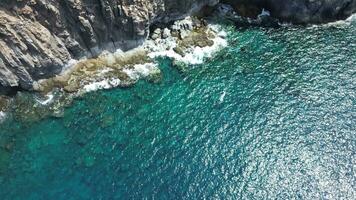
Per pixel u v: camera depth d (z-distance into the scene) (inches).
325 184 2967.5
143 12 3216.0
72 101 3196.4
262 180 2987.2
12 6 2901.1
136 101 3262.8
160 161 3046.3
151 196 2908.5
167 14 3464.6
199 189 2947.8
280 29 3671.3
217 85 3378.4
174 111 3248.0
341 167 3031.5
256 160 3063.5
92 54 3321.9
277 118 3243.1
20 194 2883.9
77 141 3085.6
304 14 3659.0
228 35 3597.4
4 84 3088.1
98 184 2942.9
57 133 3100.4
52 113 3147.1
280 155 3083.2
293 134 3169.3
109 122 3166.8
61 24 3078.2
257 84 3395.7
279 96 3341.5
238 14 3688.5
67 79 3240.7
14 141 3056.1
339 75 3452.3
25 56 3031.5
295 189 2952.8
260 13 3715.6
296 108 3284.9
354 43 3622.0
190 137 3149.6
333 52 3567.9
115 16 3176.7
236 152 3095.5
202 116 3240.7
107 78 3287.4
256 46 3572.8
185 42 3491.6
